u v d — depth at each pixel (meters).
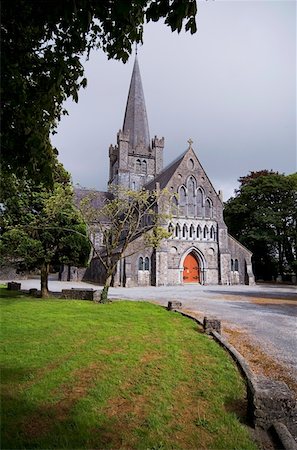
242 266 44.31
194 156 45.16
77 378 6.75
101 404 5.64
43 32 4.86
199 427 5.04
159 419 5.20
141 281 39.06
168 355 8.36
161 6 4.14
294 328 12.12
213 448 4.49
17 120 5.07
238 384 6.63
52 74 4.93
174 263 40.84
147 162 59.69
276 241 51.19
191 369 7.41
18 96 4.70
